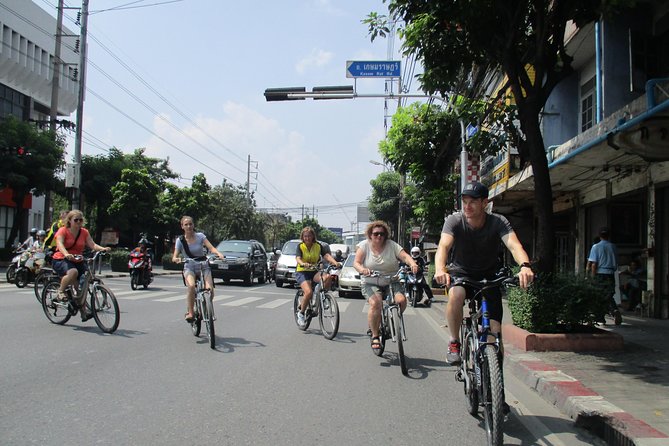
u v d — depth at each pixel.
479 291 4.34
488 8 7.95
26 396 4.94
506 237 4.37
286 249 22.50
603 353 7.18
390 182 52.50
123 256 25.95
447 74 8.94
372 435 4.23
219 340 8.09
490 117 11.48
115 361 6.39
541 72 8.17
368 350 7.77
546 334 7.39
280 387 5.53
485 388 3.93
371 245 7.13
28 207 33.81
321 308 8.84
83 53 21.66
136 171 36.09
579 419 4.65
